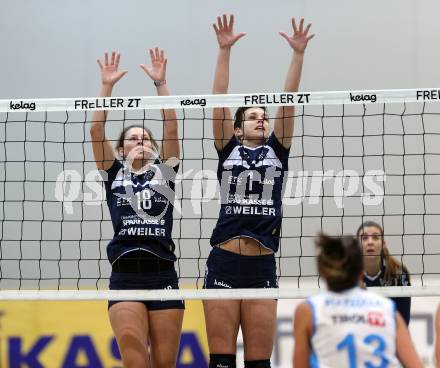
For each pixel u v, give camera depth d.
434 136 27.92
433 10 28.56
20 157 28.27
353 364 13.20
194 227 27.03
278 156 19.56
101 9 29.06
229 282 18.95
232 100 19.44
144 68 20.61
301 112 27.91
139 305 18.48
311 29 28.62
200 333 26.27
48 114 28.27
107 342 26.39
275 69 28.45
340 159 27.67
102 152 19.58
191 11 28.89
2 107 19.72
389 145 27.92
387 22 28.59
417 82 28.31
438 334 15.51
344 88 28.34
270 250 18.98
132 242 18.80
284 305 26.38
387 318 13.49
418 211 27.61
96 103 19.64
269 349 18.67
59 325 26.61
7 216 28.08
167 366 18.50
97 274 27.55
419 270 27.30
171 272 19.11
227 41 20.42
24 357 26.45
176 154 19.70
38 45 29.03
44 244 27.80
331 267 13.66
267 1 28.78
